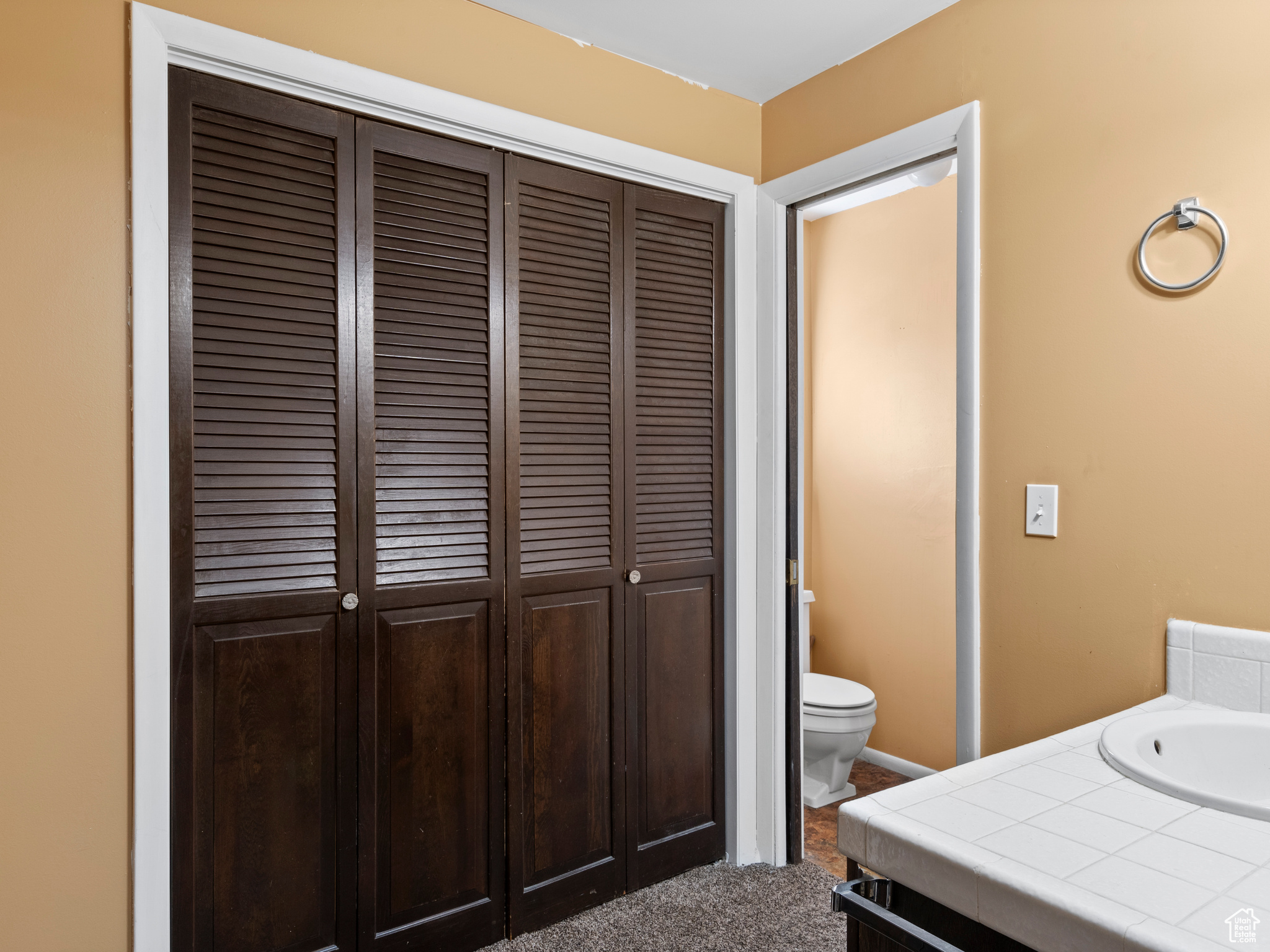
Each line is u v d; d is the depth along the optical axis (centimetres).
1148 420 146
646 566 213
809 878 220
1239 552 134
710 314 227
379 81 165
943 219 287
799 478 233
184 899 149
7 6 132
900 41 193
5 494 133
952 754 286
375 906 171
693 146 219
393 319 172
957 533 177
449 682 181
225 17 150
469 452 183
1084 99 155
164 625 145
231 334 153
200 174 149
